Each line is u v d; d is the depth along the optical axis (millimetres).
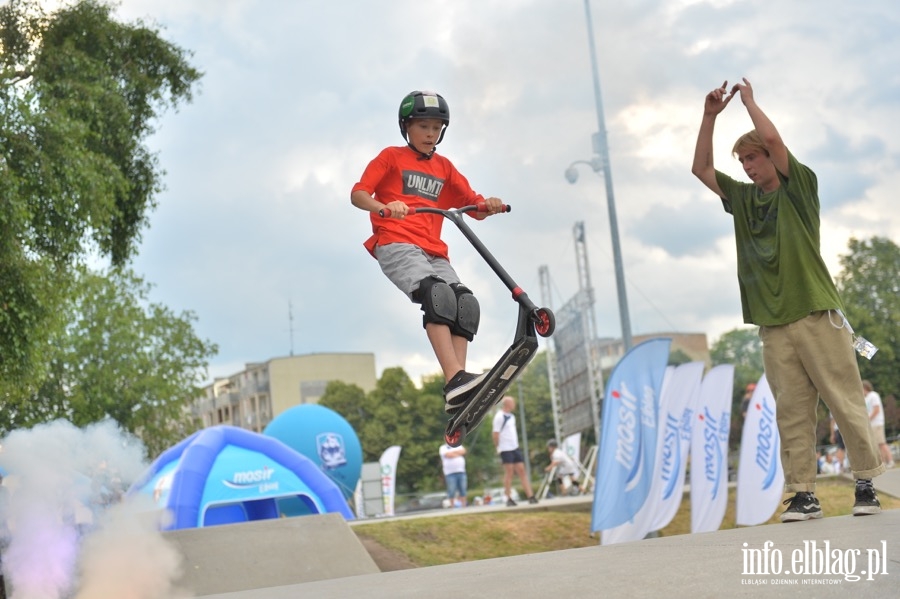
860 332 36188
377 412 51969
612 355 64438
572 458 22250
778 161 4312
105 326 26094
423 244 4109
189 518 12609
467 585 2678
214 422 84312
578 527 12195
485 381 3715
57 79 10023
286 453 13961
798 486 4270
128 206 11055
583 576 2600
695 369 11055
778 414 4379
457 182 4371
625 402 10125
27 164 8930
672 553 2961
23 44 10500
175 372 28219
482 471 54719
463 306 3969
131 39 11086
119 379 26125
